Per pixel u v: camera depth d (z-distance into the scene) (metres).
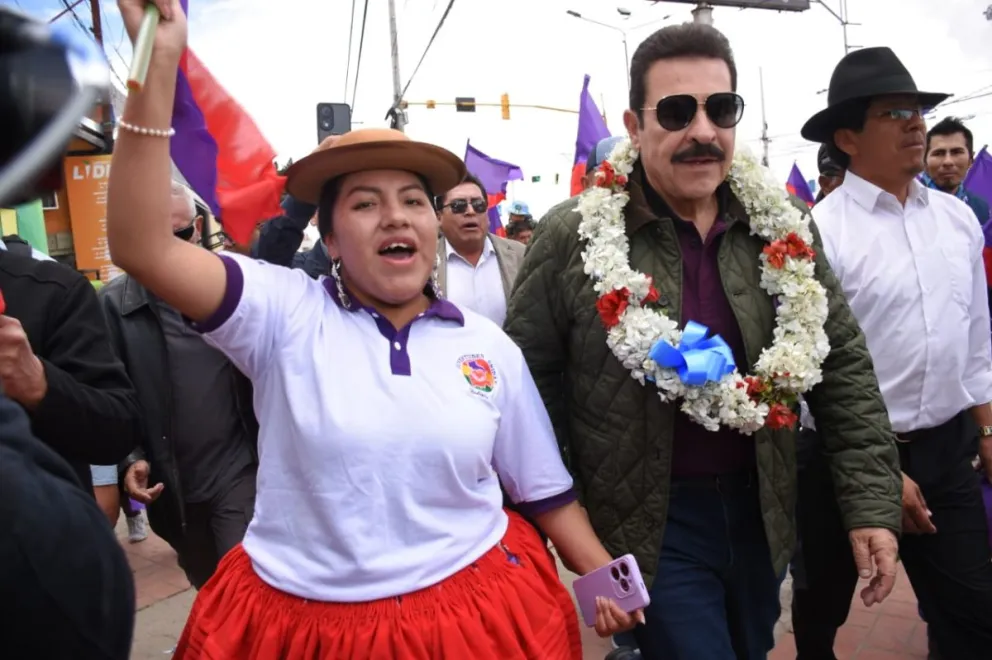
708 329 2.10
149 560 5.11
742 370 2.19
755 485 2.21
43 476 0.86
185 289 1.56
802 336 2.12
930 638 3.27
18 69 0.77
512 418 1.91
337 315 1.75
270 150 1.92
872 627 3.67
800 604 2.97
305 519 1.63
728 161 2.17
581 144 6.12
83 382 2.02
